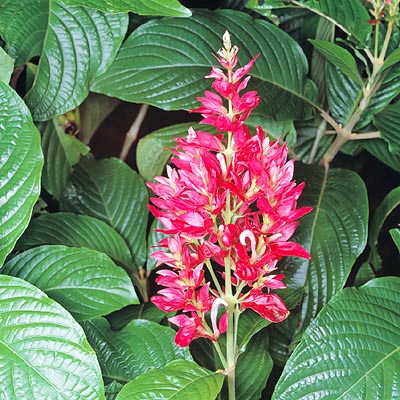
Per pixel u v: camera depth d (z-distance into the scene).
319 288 0.97
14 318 0.82
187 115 1.28
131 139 1.19
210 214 0.78
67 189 1.07
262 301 0.79
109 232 1.01
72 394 0.81
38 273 0.91
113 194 1.07
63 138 1.09
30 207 0.86
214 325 0.79
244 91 1.02
